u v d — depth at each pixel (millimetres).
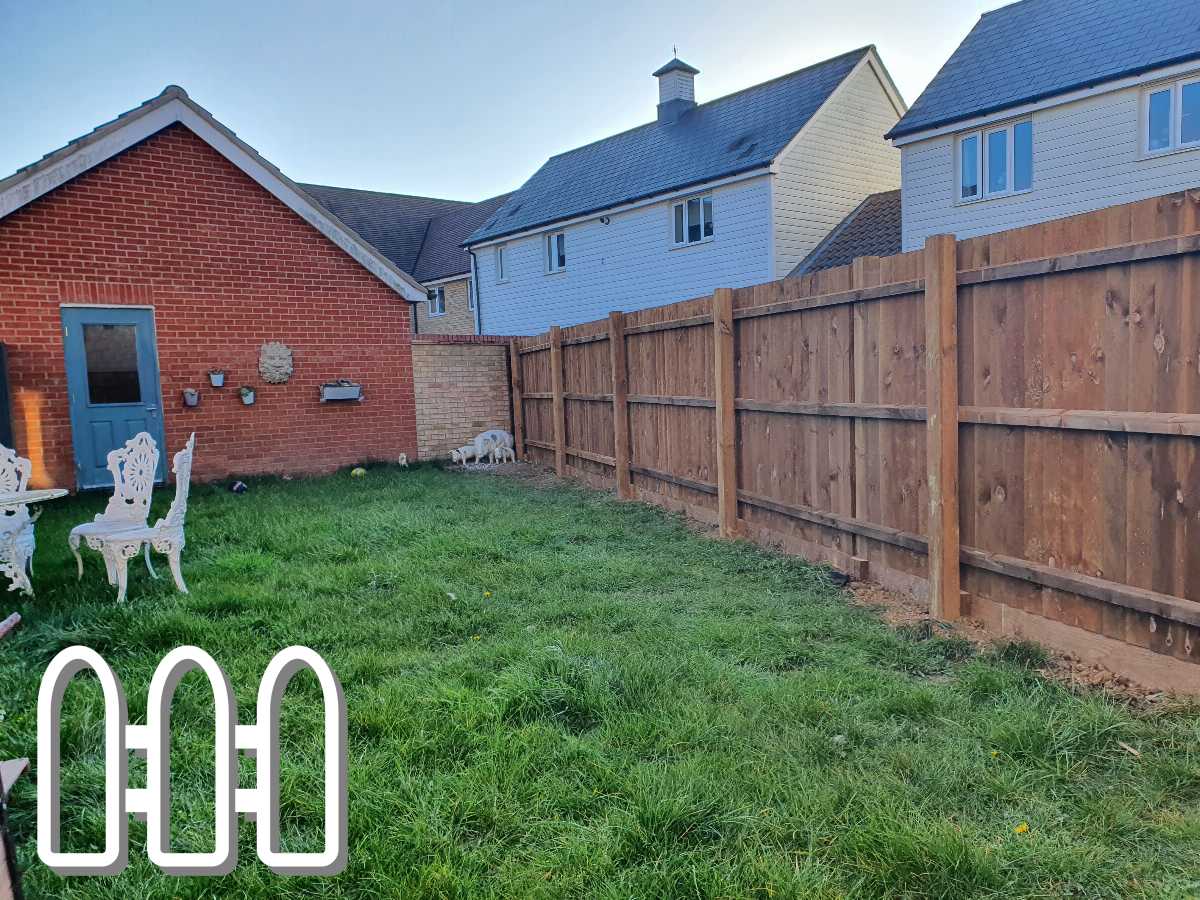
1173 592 3000
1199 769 2488
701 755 2678
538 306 21844
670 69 20359
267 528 6848
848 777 2535
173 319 10109
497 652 3707
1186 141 11641
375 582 5082
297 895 2045
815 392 5348
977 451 3984
